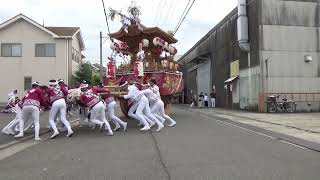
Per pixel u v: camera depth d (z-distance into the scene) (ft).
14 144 45.44
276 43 98.17
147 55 81.00
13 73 138.10
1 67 138.00
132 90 56.59
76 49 155.43
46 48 138.41
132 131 55.93
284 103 97.04
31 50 138.10
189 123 67.82
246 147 40.04
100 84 62.39
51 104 50.26
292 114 89.15
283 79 98.12
